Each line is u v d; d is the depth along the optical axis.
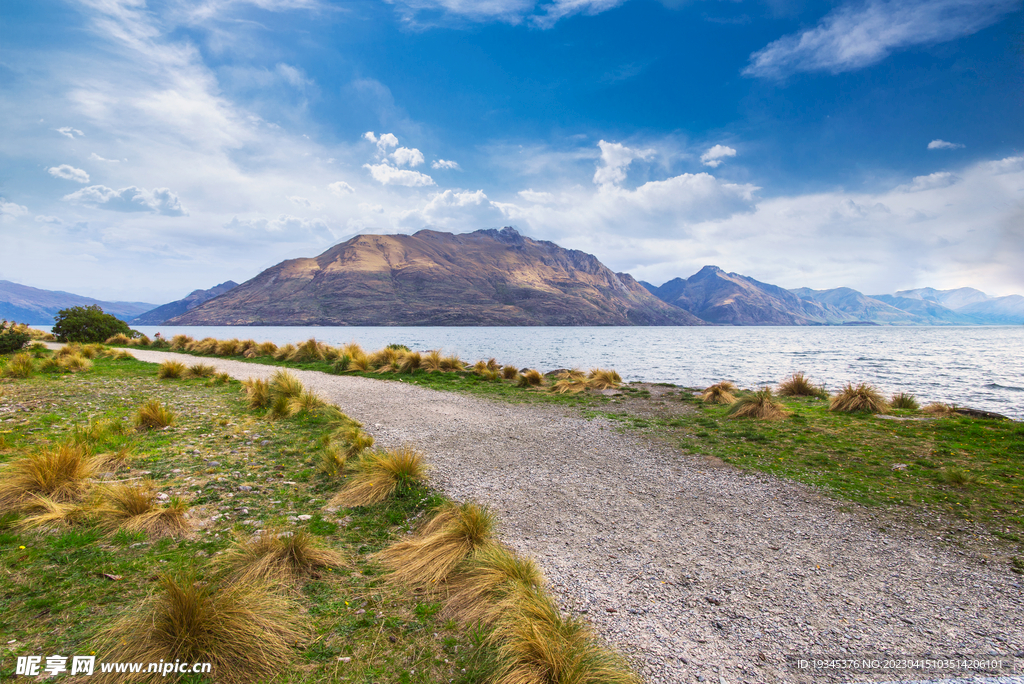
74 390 12.20
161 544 4.48
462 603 3.82
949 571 4.49
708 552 4.88
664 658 3.25
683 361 41.12
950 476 6.64
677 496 6.49
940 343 77.75
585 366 36.19
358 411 11.78
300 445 8.33
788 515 5.83
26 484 5.18
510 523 5.53
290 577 4.05
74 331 29.14
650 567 4.55
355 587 4.02
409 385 16.58
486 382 17.55
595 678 2.92
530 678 2.92
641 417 11.63
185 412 10.45
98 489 5.37
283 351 24.05
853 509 5.95
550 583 4.21
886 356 47.59
